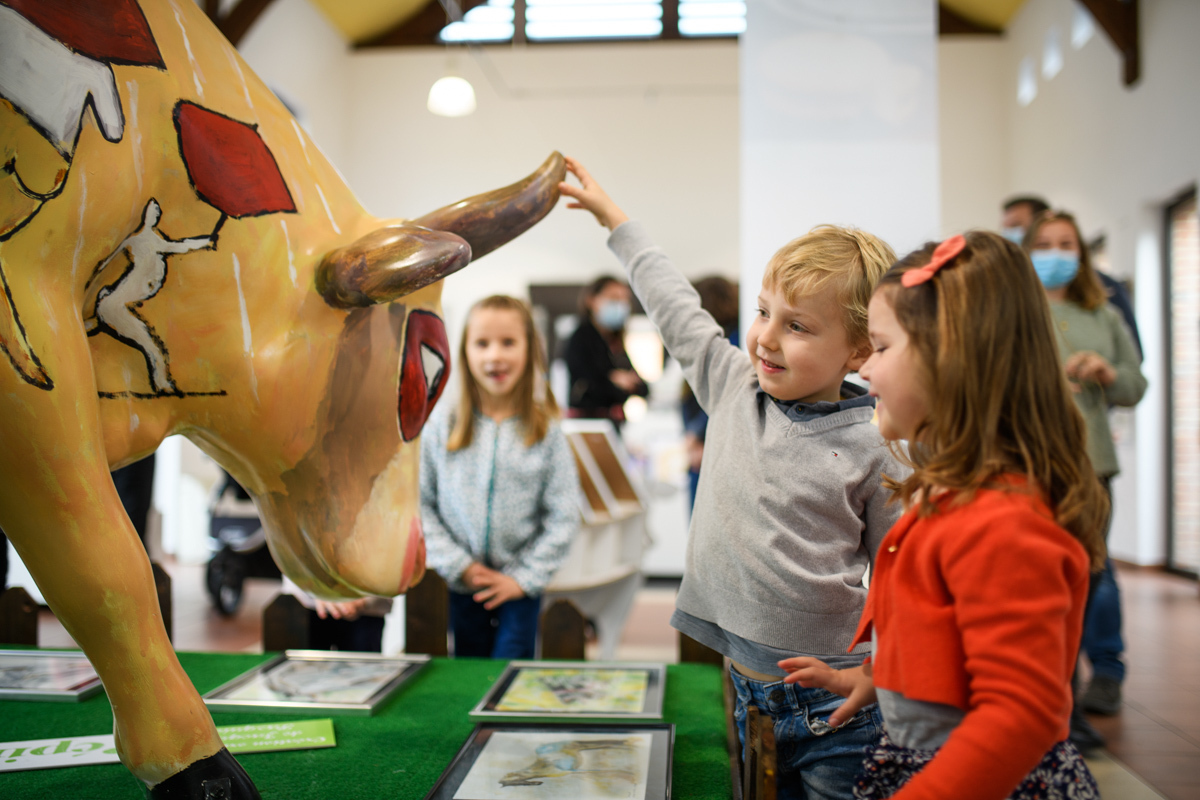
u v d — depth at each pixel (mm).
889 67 2785
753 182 2795
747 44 2803
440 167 8398
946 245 839
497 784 1141
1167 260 5410
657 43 8297
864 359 1093
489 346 1947
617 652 3199
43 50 858
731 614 1115
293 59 7406
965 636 745
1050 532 746
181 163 989
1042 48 7203
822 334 1060
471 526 1979
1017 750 693
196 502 5652
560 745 1279
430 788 1167
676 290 1375
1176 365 5398
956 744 714
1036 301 810
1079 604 773
